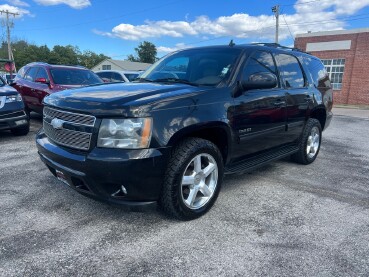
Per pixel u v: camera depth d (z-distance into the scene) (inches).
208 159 132.4
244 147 151.4
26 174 181.6
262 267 101.0
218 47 168.4
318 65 233.1
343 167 219.9
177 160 118.7
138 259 103.7
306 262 104.3
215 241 115.4
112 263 101.2
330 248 113.0
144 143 109.7
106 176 108.4
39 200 146.2
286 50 197.2
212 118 127.8
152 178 112.3
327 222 133.2
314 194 165.0
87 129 112.6
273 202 152.5
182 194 123.6
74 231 119.6
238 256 106.6
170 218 130.7
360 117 613.9
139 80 165.6
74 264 100.1
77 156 114.0
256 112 152.8
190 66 160.6
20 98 278.8
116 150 108.7
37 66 366.0
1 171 186.7
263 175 194.7
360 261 105.7
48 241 112.4
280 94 173.3
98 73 550.0
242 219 133.3
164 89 129.6
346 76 1004.6
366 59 956.0
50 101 132.3
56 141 125.6
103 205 142.1
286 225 129.3
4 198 147.8
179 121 117.1
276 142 178.9
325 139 335.0
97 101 115.0
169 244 112.7
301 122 200.8
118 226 124.2
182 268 99.5
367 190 173.8
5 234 116.3
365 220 136.0
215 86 139.7
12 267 97.7
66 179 123.2
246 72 152.1
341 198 160.6
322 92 223.5
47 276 94.2
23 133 291.0
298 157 216.5
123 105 110.1
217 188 137.9
